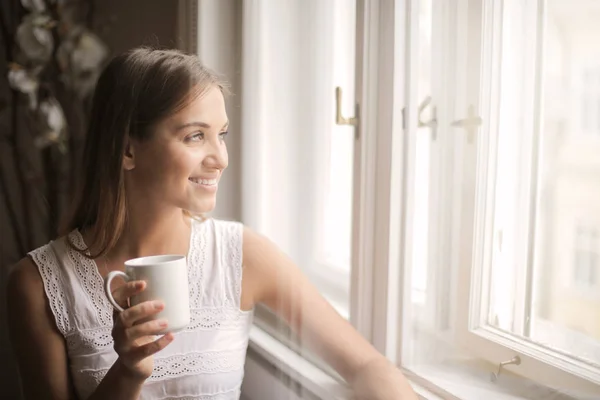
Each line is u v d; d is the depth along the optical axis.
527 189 0.64
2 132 0.88
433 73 0.73
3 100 0.89
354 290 0.87
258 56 0.88
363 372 0.82
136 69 0.81
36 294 0.84
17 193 0.90
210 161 0.83
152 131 0.81
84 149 0.86
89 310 0.84
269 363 0.91
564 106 0.59
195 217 0.91
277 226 0.92
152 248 0.87
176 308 0.67
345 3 0.85
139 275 0.65
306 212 0.92
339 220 0.93
